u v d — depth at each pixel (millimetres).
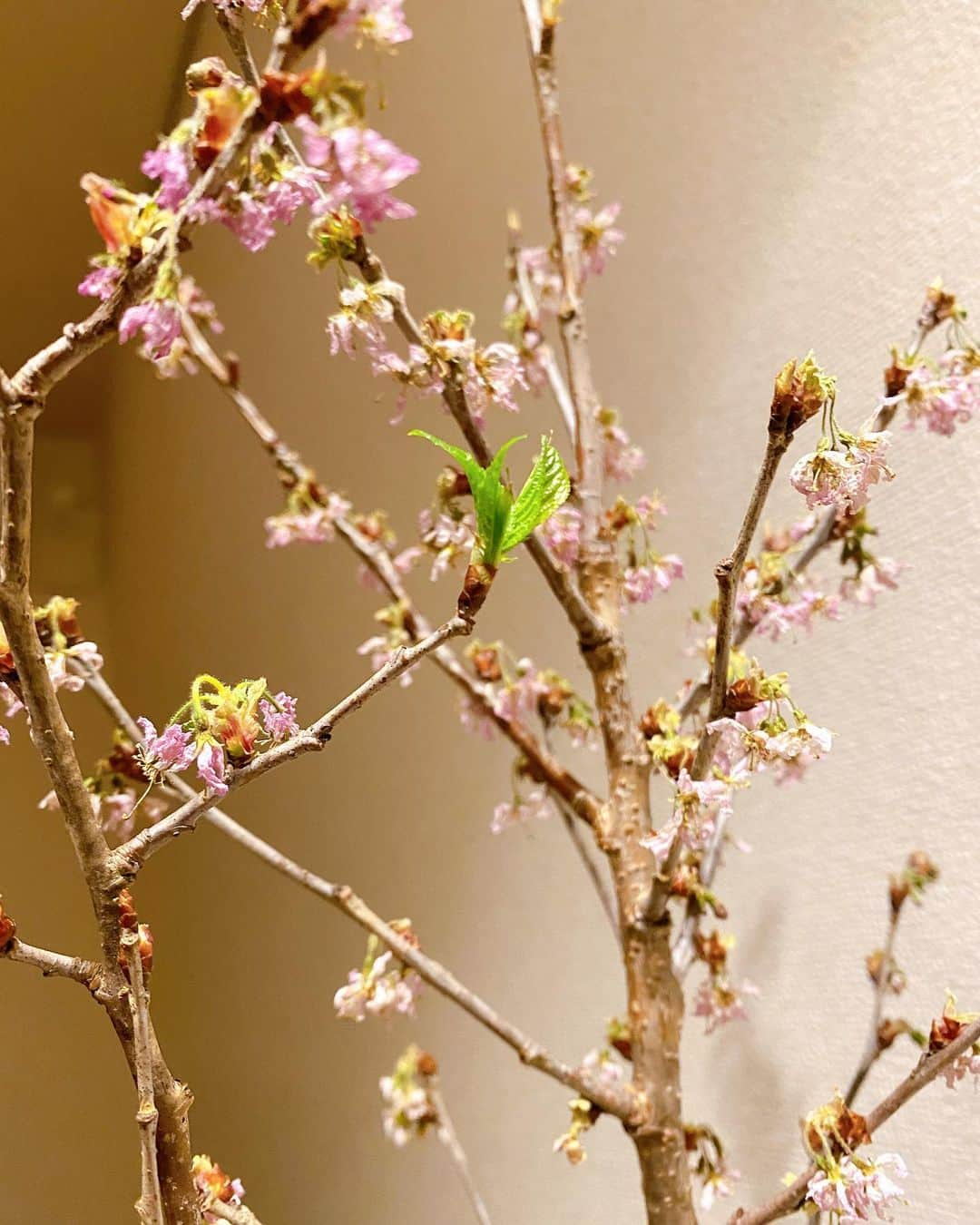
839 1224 1482
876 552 1648
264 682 1405
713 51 1750
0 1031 2943
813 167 1685
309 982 2295
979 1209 1576
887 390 1538
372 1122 2027
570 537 1582
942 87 1618
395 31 1315
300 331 2430
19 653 1369
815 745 1464
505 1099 1854
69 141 2592
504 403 1530
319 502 1641
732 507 1724
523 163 1873
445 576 1955
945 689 1610
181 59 2391
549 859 1835
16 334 3248
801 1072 1663
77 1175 2904
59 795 1381
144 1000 1390
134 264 1354
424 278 2090
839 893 1654
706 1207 1579
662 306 1786
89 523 4207
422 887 2008
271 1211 2410
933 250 1618
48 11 2229
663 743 1509
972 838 1593
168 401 3301
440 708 1977
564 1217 1790
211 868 2965
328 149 1282
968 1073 1512
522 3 1638
